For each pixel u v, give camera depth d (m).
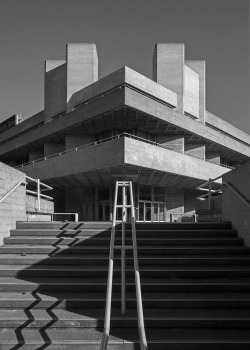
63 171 22.70
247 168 6.23
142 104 20.72
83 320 4.29
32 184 23.41
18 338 4.12
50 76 30.47
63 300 4.69
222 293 5.03
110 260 3.89
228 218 7.45
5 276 5.53
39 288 5.11
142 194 25.89
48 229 7.31
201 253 6.14
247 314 4.48
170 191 28.19
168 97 25.14
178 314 4.46
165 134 26.17
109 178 23.59
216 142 28.92
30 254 6.29
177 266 5.78
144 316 4.38
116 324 4.27
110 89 22.42
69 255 6.22
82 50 27.75
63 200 30.33
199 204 10.44
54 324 4.30
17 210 7.66
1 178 6.71
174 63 27.45
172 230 6.95
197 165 24.00
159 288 5.07
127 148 18.33
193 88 29.34
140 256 6.06
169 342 3.94
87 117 22.44
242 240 6.48
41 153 33.06
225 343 3.93
